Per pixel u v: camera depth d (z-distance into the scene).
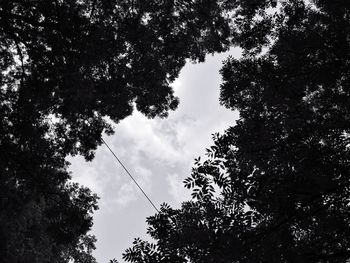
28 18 14.63
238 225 6.89
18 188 17.39
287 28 10.91
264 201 7.22
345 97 9.66
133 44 17.48
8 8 14.35
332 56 9.70
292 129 9.34
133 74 17.98
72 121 17.66
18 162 15.96
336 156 8.05
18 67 16.39
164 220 7.19
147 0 17.47
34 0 14.79
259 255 6.93
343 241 7.61
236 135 8.53
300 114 9.85
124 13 17.38
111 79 17.55
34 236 20.67
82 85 15.07
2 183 16.72
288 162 8.44
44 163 16.78
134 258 6.94
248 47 11.52
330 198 7.56
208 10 17.91
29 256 20.14
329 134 8.75
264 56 11.05
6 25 14.88
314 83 9.87
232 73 10.95
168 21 18.00
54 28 14.38
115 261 7.07
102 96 17.61
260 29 11.20
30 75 15.84
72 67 14.72
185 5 17.89
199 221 7.11
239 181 7.12
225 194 7.18
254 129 8.97
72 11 14.31
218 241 6.76
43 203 19.84
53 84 15.29
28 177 16.58
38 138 16.22
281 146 8.66
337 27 9.93
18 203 17.20
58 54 14.51
